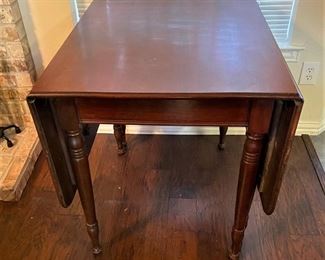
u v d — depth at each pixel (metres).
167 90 0.91
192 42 1.14
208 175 1.73
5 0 1.54
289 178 1.69
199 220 1.51
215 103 0.96
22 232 1.48
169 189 1.66
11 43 1.67
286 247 1.39
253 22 1.27
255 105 0.94
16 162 1.71
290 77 0.96
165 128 1.98
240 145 1.91
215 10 1.37
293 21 1.66
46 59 1.82
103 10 1.40
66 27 1.71
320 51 1.72
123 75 0.98
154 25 1.26
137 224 1.50
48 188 1.66
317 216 1.51
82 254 1.39
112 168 1.78
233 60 1.04
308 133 1.96
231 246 1.35
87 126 1.22
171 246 1.41
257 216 1.51
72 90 0.92
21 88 1.81
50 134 1.00
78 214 1.54
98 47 1.13
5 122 1.92
